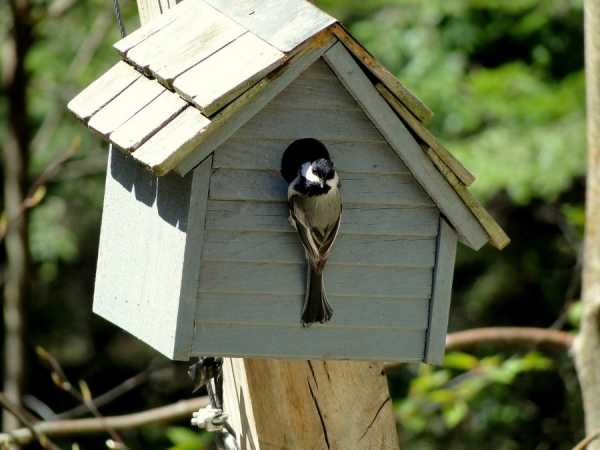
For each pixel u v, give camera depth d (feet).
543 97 70.64
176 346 27.96
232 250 28.17
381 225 29.04
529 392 71.77
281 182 28.19
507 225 81.71
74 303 87.81
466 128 70.49
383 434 31.30
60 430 44.68
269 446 30.83
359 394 31.12
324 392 30.89
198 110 27.12
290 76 27.17
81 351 88.74
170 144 26.58
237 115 27.09
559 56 75.56
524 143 69.31
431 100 71.05
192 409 45.57
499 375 45.16
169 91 28.60
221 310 28.37
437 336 29.71
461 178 28.50
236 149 27.71
